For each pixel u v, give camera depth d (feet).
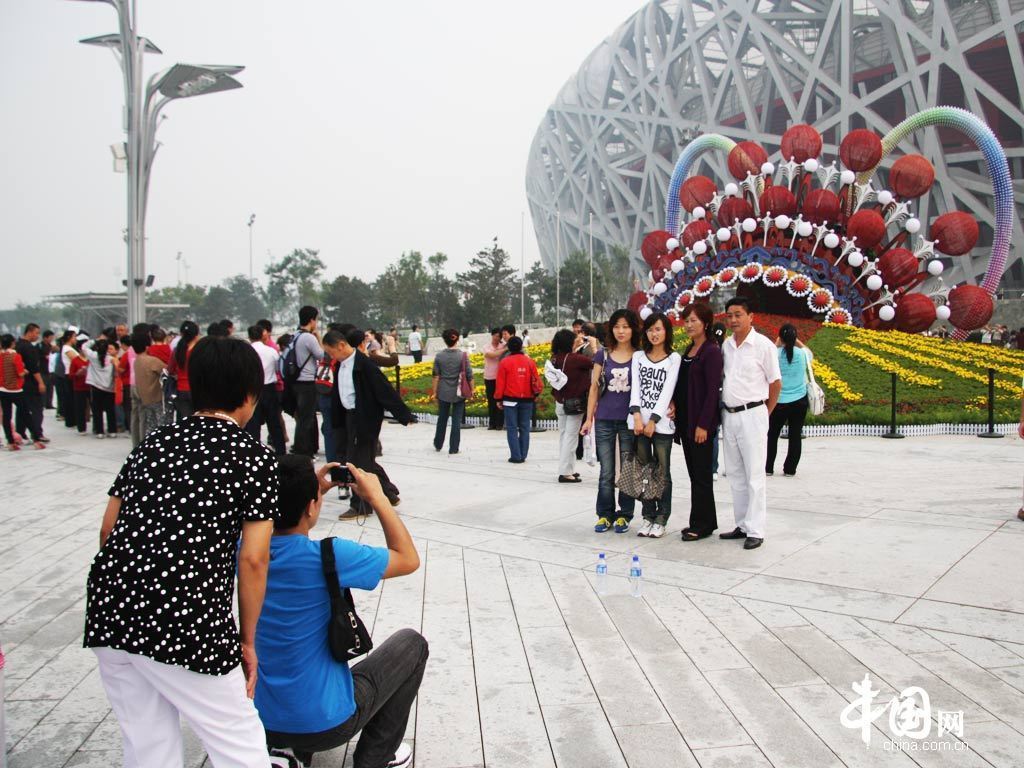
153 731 7.91
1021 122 151.94
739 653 14.08
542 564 19.58
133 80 58.49
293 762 9.50
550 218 281.74
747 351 20.70
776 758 10.62
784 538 21.54
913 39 164.86
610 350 22.84
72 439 46.06
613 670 13.48
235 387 8.58
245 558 8.03
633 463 21.65
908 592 16.93
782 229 76.64
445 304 202.39
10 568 20.34
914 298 72.43
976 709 11.89
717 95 198.49
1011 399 47.32
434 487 29.60
